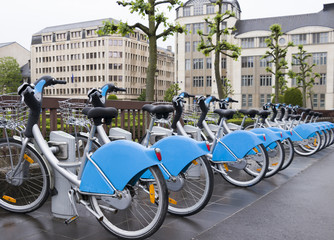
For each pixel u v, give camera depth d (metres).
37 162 3.45
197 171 3.86
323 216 3.70
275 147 5.57
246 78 53.78
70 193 3.01
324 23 51.09
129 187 2.83
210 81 57.19
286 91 37.84
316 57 50.47
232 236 3.09
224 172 4.99
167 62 103.88
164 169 3.50
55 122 4.75
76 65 92.69
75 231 3.11
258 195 4.57
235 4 58.16
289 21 54.09
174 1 8.08
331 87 49.75
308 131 8.13
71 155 3.38
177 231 3.20
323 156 8.58
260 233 3.18
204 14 56.56
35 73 100.25
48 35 97.69
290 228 3.32
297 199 4.39
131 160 2.74
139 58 93.69
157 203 2.82
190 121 5.27
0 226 3.21
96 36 88.44
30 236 2.98
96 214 2.90
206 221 3.49
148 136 3.77
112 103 5.62
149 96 8.15
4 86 89.31
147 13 8.03
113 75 87.62
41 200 3.45
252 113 5.50
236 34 54.31
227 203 4.18
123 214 3.51
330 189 4.96
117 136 4.31
